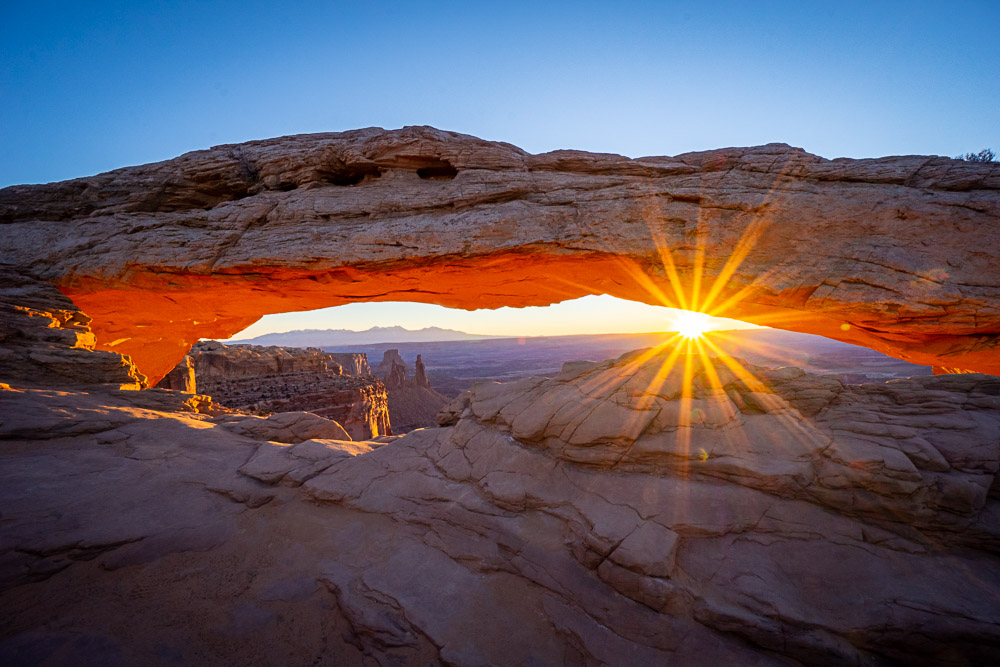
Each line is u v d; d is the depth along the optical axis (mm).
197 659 5598
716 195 14977
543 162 16453
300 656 5777
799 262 14383
